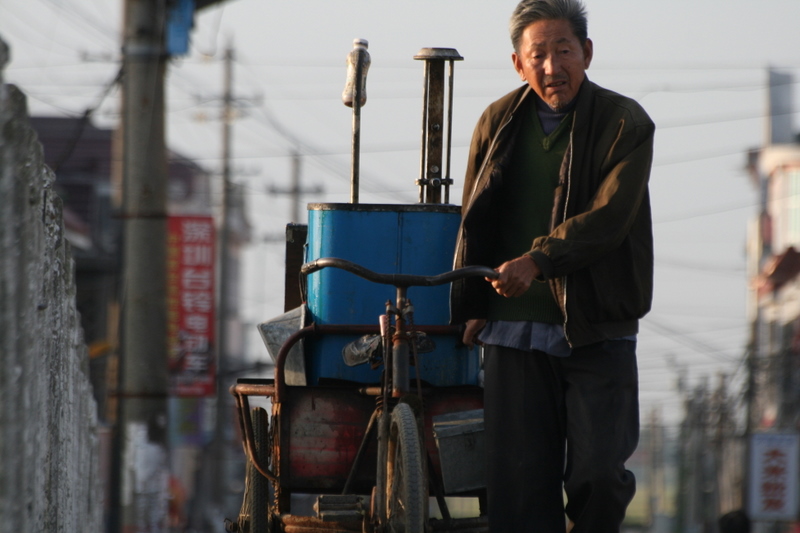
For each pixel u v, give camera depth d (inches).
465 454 556.7
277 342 648.4
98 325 3361.2
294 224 733.3
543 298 521.3
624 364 514.3
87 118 1598.2
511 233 539.8
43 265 491.2
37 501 472.4
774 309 4033.0
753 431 3009.4
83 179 3769.7
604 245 482.6
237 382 661.3
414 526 490.9
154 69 1513.3
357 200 722.2
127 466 1466.5
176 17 1524.4
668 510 6176.2
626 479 506.0
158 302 1485.0
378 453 547.8
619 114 510.9
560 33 513.3
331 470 595.5
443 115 743.1
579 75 518.3
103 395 2955.2
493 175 532.1
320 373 618.5
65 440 661.9
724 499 4707.2
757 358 3046.3
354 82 722.8
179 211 4859.7
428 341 607.5
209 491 3981.3
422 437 532.4
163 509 1467.8
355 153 722.2
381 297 622.8
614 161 503.5
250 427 643.5
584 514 505.4
